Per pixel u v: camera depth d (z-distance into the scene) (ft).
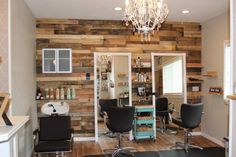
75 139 17.10
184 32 18.51
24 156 12.17
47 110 14.01
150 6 10.16
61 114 14.30
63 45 16.94
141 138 16.89
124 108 13.08
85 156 13.73
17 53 10.91
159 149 14.94
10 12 9.70
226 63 15.34
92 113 17.29
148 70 18.28
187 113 13.89
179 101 18.52
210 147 15.25
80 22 17.15
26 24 13.15
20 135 11.15
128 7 10.41
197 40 18.57
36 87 16.42
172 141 16.70
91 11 14.90
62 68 16.31
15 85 10.44
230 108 6.89
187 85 18.57
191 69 18.58
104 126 17.47
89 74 17.24
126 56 18.06
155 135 17.29
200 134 18.49
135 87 18.11
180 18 17.01
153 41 18.20
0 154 5.26
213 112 16.87
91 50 17.33
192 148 14.93
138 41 17.97
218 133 16.20
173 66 18.53
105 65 17.84
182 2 13.16
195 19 17.31
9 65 9.64
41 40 16.65
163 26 18.25
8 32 9.63
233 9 6.73
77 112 17.11
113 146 15.78
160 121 18.48
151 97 18.10
